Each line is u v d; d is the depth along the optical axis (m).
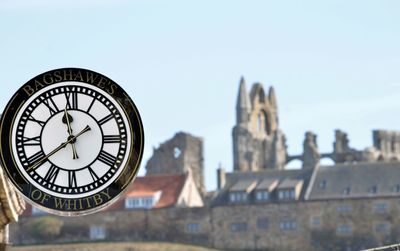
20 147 24.55
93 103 24.77
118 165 24.59
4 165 24.47
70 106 24.73
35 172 24.48
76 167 24.55
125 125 24.72
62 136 24.61
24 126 24.62
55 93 24.73
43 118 24.69
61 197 24.45
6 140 24.52
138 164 24.62
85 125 24.69
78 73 24.80
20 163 24.48
